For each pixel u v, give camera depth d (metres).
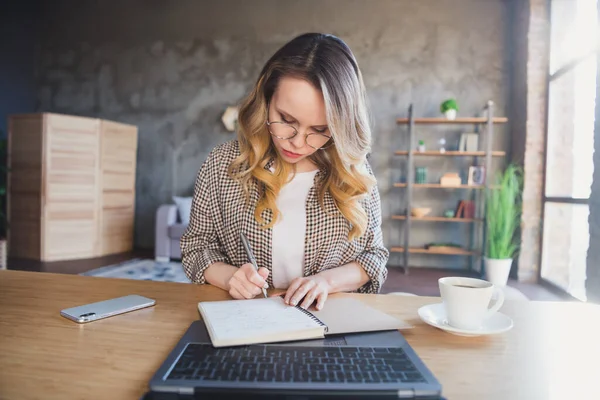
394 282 4.02
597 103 2.86
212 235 1.24
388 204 4.84
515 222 4.24
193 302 0.90
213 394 0.48
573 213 3.74
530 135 4.09
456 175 4.39
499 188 4.10
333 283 1.02
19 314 0.79
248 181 1.16
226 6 5.20
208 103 5.27
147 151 5.42
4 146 4.79
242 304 0.82
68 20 5.55
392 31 4.80
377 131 4.84
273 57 1.01
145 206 5.46
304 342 0.65
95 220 4.82
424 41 4.74
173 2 5.31
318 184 1.18
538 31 4.06
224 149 1.24
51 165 4.50
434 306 0.86
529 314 0.88
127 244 5.24
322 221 1.15
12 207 4.63
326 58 0.93
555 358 0.65
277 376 0.51
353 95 0.97
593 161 2.91
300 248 1.16
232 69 5.21
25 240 4.59
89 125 4.74
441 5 4.70
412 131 4.39
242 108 1.12
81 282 1.04
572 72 3.65
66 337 0.68
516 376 0.58
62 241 4.61
